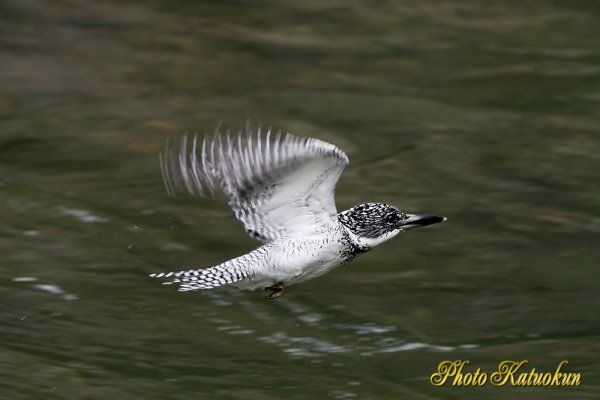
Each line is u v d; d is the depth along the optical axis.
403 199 15.77
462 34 21.92
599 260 14.08
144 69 20.19
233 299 13.27
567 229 14.95
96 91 19.23
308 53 21.03
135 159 16.89
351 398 11.08
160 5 23.22
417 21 22.59
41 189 15.80
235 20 22.52
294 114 18.45
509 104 18.97
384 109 18.72
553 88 19.48
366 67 20.44
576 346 12.07
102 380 11.29
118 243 14.45
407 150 17.33
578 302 13.07
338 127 18.05
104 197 15.69
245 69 20.28
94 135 17.59
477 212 15.44
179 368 11.64
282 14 22.86
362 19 22.67
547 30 22.05
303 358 11.98
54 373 11.36
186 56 20.78
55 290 13.23
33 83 19.48
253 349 12.14
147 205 15.52
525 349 12.04
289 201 9.56
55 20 22.23
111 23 22.22
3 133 17.55
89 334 12.29
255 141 9.18
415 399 11.05
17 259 13.89
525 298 13.20
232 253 14.30
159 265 13.95
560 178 16.42
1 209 15.15
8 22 22.00
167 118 18.19
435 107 18.83
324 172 9.27
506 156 17.11
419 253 14.34
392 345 12.23
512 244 14.56
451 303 13.14
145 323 12.62
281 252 9.70
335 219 9.89
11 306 12.79
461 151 17.31
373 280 13.73
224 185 9.43
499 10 23.14
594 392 11.12
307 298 13.30
